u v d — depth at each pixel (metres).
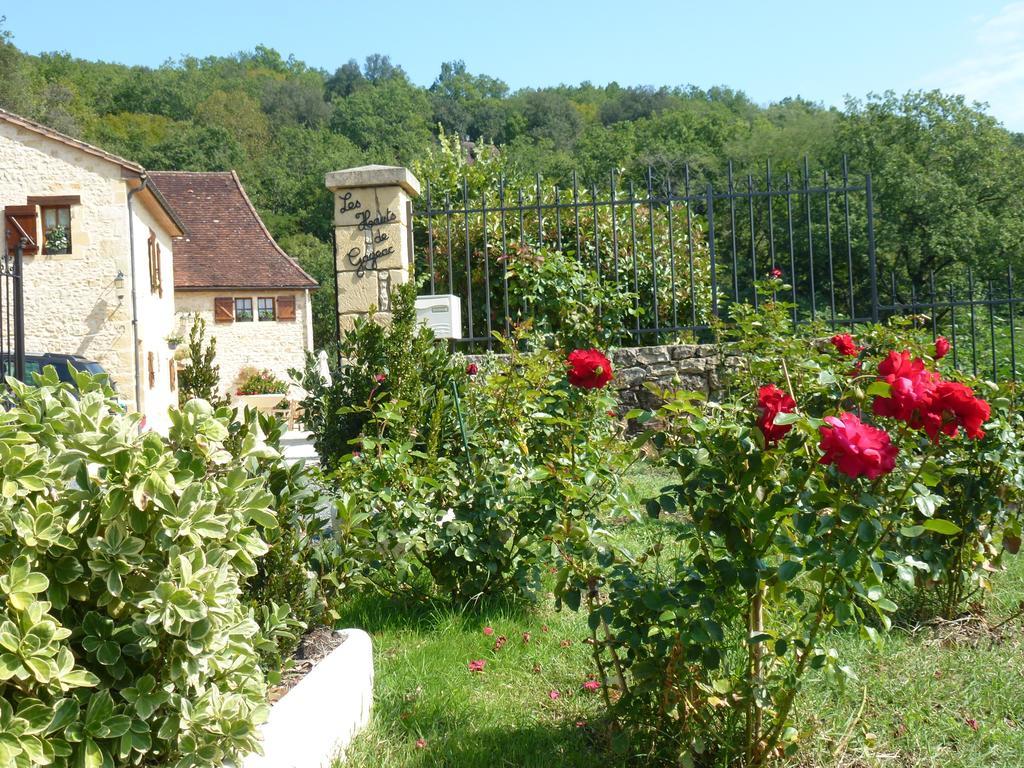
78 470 1.99
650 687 2.53
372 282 7.26
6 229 19.88
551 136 62.84
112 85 64.62
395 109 66.94
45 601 1.85
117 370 20.12
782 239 25.16
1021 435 4.02
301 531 3.27
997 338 10.41
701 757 2.61
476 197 12.22
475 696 3.24
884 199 30.30
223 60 78.19
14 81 51.72
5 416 1.97
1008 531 3.94
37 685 1.85
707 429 2.45
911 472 2.68
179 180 33.03
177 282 30.03
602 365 3.79
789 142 34.19
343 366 5.71
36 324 19.97
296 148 60.03
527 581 4.22
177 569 2.00
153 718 2.08
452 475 4.46
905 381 2.31
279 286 31.02
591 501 3.65
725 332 7.71
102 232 20.11
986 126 31.11
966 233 28.28
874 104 32.41
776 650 2.33
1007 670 3.39
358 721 2.92
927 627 3.93
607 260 10.92
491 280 10.60
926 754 2.74
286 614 2.88
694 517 2.43
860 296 27.97
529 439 4.68
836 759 2.66
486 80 76.44
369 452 4.47
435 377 5.64
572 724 2.97
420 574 4.64
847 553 2.18
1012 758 2.72
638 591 2.45
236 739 2.08
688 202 8.64
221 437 2.29
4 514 1.86
